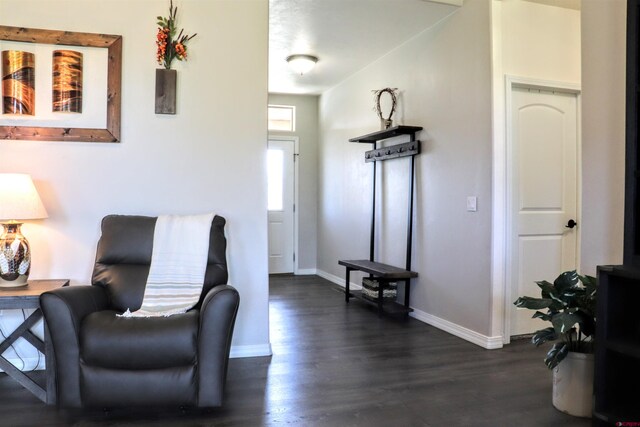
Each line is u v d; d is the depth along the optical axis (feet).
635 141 6.42
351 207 18.65
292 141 22.12
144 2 9.60
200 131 9.97
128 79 9.57
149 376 6.99
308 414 7.45
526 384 8.76
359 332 12.30
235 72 10.11
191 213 9.96
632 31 6.47
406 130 13.71
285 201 22.16
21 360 9.30
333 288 18.65
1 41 8.93
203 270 8.75
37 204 8.21
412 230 14.20
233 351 10.20
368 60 16.35
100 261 8.74
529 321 11.84
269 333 11.32
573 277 7.68
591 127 8.38
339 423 7.15
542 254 11.78
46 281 8.77
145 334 6.98
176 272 8.68
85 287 7.89
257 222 10.31
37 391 7.54
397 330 12.52
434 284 13.07
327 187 21.20
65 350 6.99
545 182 11.77
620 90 7.86
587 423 7.22
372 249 16.39
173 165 9.85
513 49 11.12
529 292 11.67
